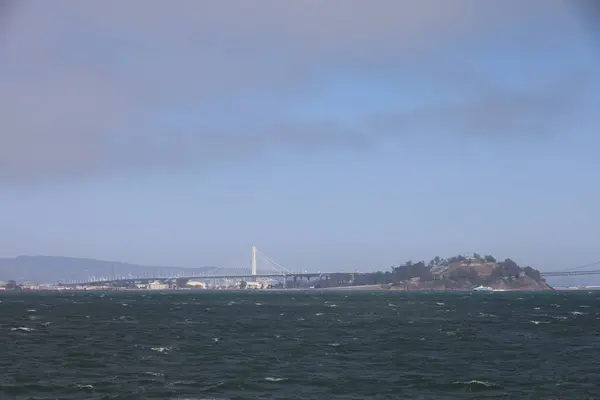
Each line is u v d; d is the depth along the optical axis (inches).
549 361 3604.8
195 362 3511.3
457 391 2716.5
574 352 4010.8
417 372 3196.4
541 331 5585.6
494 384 2834.6
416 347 4261.8
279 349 4116.6
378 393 2669.8
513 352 4008.4
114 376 3036.4
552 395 2630.4
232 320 7160.4
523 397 2593.5
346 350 4072.3
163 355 3796.8
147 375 3065.9
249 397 2573.8
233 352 3951.8
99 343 4443.9
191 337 4931.1
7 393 2608.3
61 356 3718.0
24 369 3216.0
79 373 3117.6
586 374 3134.8
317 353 3917.3
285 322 6801.2
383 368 3321.9
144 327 5994.1
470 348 4217.5
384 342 4559.5
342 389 2746.1
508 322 6830.7
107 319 7332.7
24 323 6481.3
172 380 2933.1
